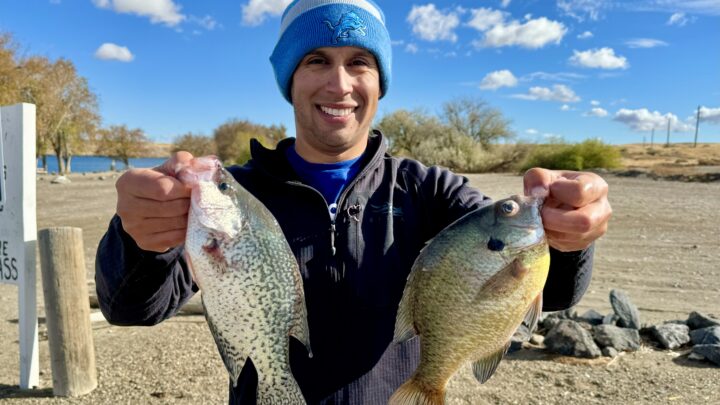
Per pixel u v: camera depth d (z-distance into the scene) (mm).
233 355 665
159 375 1468
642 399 1319
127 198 610
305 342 691
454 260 705
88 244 3242
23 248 1439
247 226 666
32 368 1431
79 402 1336
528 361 1550
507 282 687
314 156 839
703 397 1322
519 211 672
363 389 727
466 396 1342
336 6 806
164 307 713
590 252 708
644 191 6742
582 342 1577
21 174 1464
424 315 717
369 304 754
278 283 678
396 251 792
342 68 803
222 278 656
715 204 5285
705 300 2117
